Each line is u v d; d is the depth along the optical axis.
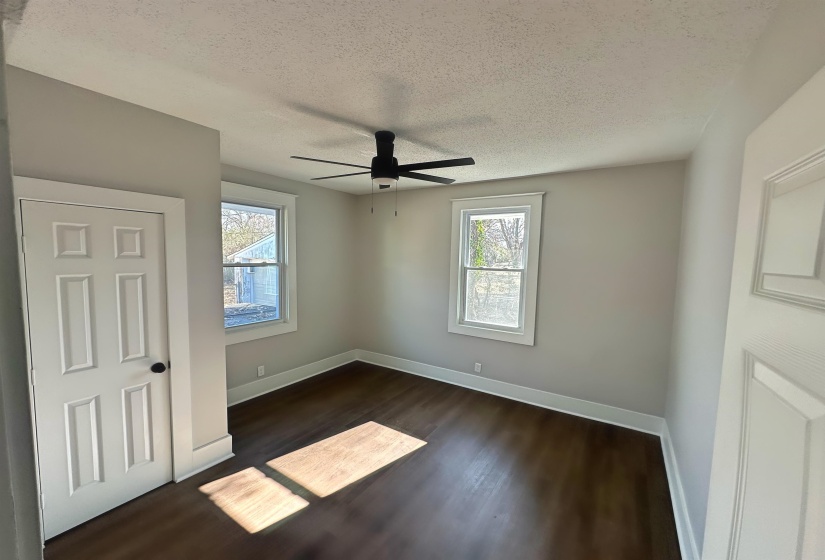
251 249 3.76
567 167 3.24
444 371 4.36
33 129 1.72
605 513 2.15
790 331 0.65
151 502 2.18
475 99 1.91
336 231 4.69
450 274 4.23
